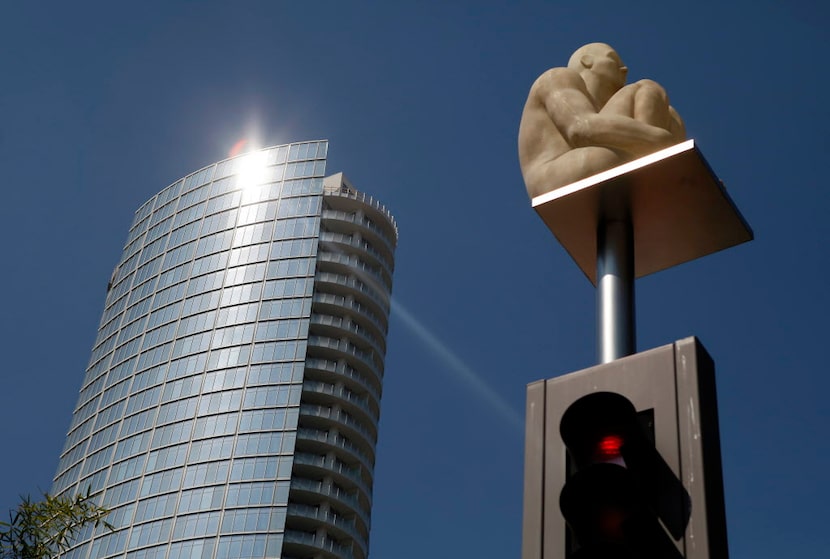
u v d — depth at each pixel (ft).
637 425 15.96
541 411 17.66
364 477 392.06
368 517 388.16
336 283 424.05
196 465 377.71
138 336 438.81
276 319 409.69
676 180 18.92
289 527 365.81
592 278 21.68
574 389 17.52
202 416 390.01
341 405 399.44
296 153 460.55
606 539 15.39
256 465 371.56
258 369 396.78
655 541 15.37
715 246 20.29
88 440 425.69
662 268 21.21
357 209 448.24
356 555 375.04
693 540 15.17
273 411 384.47
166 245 461.78
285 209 442.50
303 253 426.92
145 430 400.26
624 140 19.98
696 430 15.99
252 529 356.59
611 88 22.54
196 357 409.28
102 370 447.83
